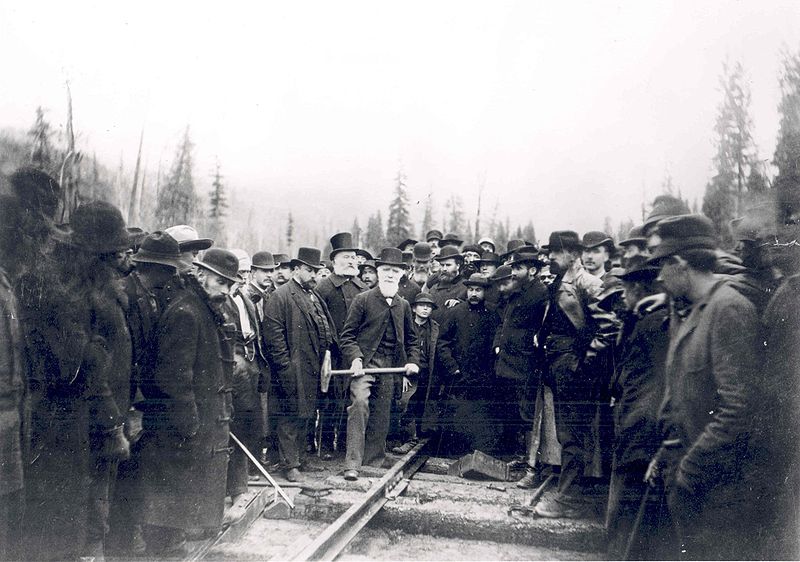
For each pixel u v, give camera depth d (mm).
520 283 5059
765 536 2965
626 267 3697
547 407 4523
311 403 4980
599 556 3674
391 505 4145
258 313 5023
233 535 3736
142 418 3285
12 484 2771
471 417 5551
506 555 3699
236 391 4371
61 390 2938
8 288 2906
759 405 2920
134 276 3369
